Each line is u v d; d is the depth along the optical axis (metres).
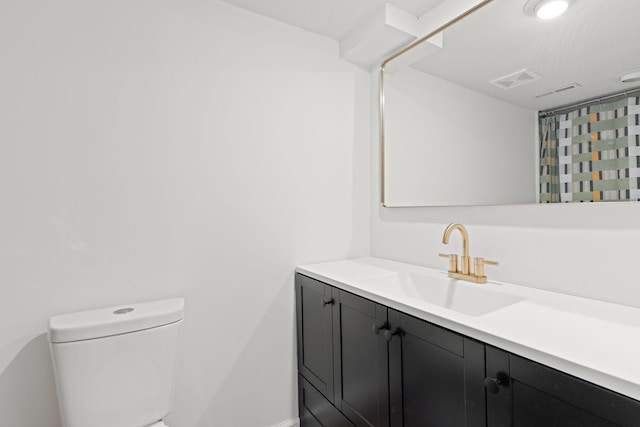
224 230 1.51
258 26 1.59
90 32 1.23
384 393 1.12
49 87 1.16
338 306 1.36
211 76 1.47
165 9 1.37
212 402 1.49
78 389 1.05
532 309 0.96
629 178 0.96
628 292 0.98
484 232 1.38
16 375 1.13
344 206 1.87
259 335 1.61
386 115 1.84
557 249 1.15
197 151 1.44
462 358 0.85
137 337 1.13
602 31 1.00
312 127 1.75
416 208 1.68
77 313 1.18
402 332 1.04
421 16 1.61
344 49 1.81
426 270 1.56
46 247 1.16
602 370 0.59
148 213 1.34
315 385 1.55
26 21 1.13
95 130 1.24
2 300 1.10
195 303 1.44
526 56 1.19
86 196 1.22
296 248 1.71
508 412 0.74
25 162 1.13
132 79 1.30
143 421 1.16
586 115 1.04
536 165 1.18
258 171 1.59
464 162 1.42
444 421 0.90
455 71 1.44
